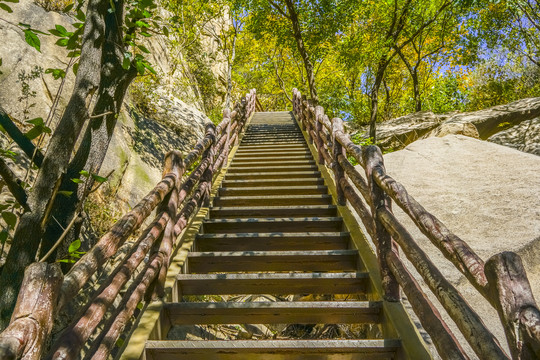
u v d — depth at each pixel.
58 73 2.75
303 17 12.64
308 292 3.00
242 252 3.35
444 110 18.30
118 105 2.95
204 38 18.39
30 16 6.08
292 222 4.12
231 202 4.92
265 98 27.91
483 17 15.14
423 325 1.86
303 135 9.12
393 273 2.42
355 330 4.49
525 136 9.78
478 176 4.75
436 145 6.02
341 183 4.15
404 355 2.15
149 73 8.31
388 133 12.75
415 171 5.21
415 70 17.80
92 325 1.62
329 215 4.48
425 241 3.80
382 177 2.47
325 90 17.94
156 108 8.66
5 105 4.98
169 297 2.79
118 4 2.90
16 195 2.29
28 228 2.23
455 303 1.49
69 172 2.72
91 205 4.86
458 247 1.49
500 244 3.40
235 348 2.22
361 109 18.28
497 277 1.12
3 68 5.21
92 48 2.51
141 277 2.47
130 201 5.71
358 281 2.99
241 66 23.17
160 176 6.82
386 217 2.50
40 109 5.29
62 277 1.22
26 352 1.05
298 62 22.27
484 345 1.25
